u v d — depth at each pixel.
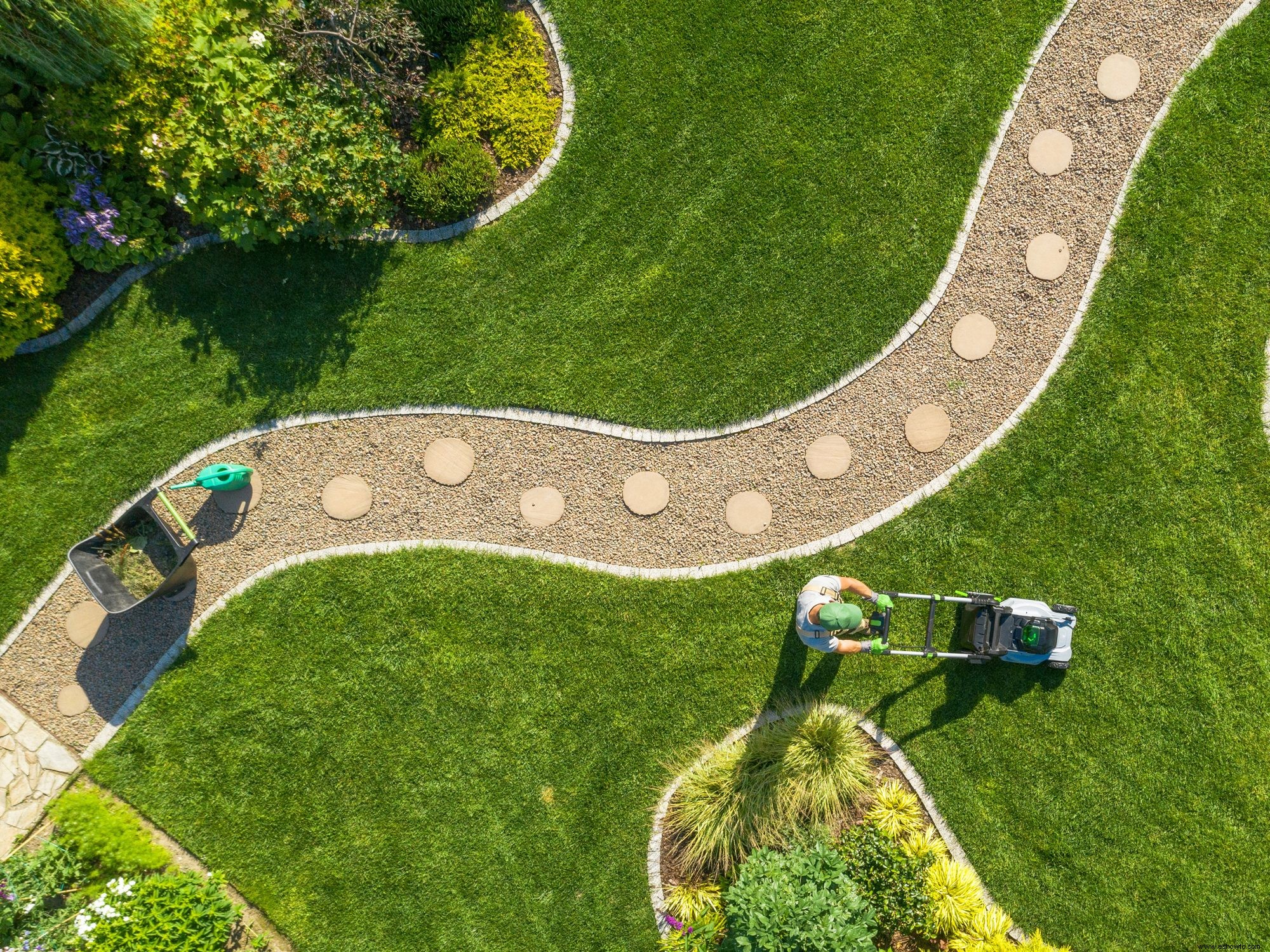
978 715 7.98
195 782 7.95
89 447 8.05
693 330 8.12
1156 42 8.08
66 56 6.57
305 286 8.09
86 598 8.06
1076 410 8.05
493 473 8.17
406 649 8.02
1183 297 8.02
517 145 8.05
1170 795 7.83
